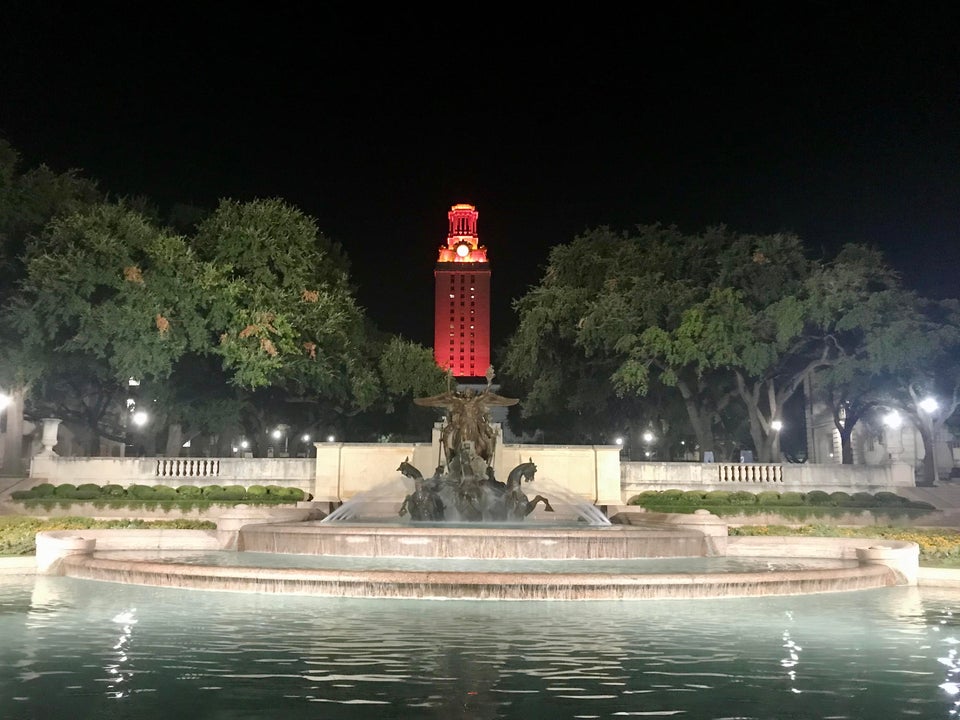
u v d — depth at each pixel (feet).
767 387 171.01
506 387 262.88
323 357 154.10
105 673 34.19
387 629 43.65
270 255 147.64
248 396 164.45
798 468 136.56
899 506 124.47
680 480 135.64
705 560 77.41
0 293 139.74
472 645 39.93
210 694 31.17
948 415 156.66
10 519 100.12
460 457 96.48
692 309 152.46
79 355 142.31
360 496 126.31
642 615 48.93
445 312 469.16
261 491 124.06
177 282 134.72
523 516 95.35
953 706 30.66
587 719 28.68
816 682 33.96
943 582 67.56
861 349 151.33
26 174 145.79
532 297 185.47
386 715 28.81
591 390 183.11
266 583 55.52
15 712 28.84
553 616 48.11
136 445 200.23
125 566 61.36
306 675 33.99
